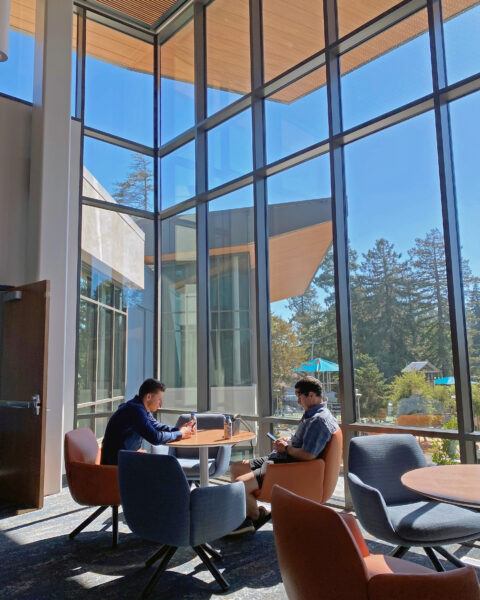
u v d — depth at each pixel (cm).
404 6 403
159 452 438
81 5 628
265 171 521
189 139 635
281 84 514
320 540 161
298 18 511
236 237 563
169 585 282
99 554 331
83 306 588
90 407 584
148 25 682
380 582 154
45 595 272
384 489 296
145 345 654
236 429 413
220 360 569
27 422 468
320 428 344
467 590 155
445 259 369
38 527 392
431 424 374
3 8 407
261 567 306
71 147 588
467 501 203
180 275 639
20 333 492
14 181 534
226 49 598
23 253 533
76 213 582
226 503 281
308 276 475
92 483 344
